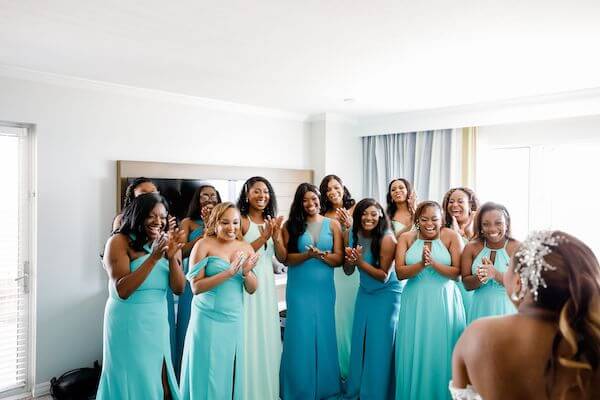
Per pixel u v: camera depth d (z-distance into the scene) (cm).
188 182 412
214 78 348
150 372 230
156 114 403
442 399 267
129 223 230
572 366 102
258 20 229
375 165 550
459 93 400
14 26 238
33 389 343
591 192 416
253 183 293
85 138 361
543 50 276
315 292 302
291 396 303
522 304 118
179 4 210
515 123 445
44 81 338
